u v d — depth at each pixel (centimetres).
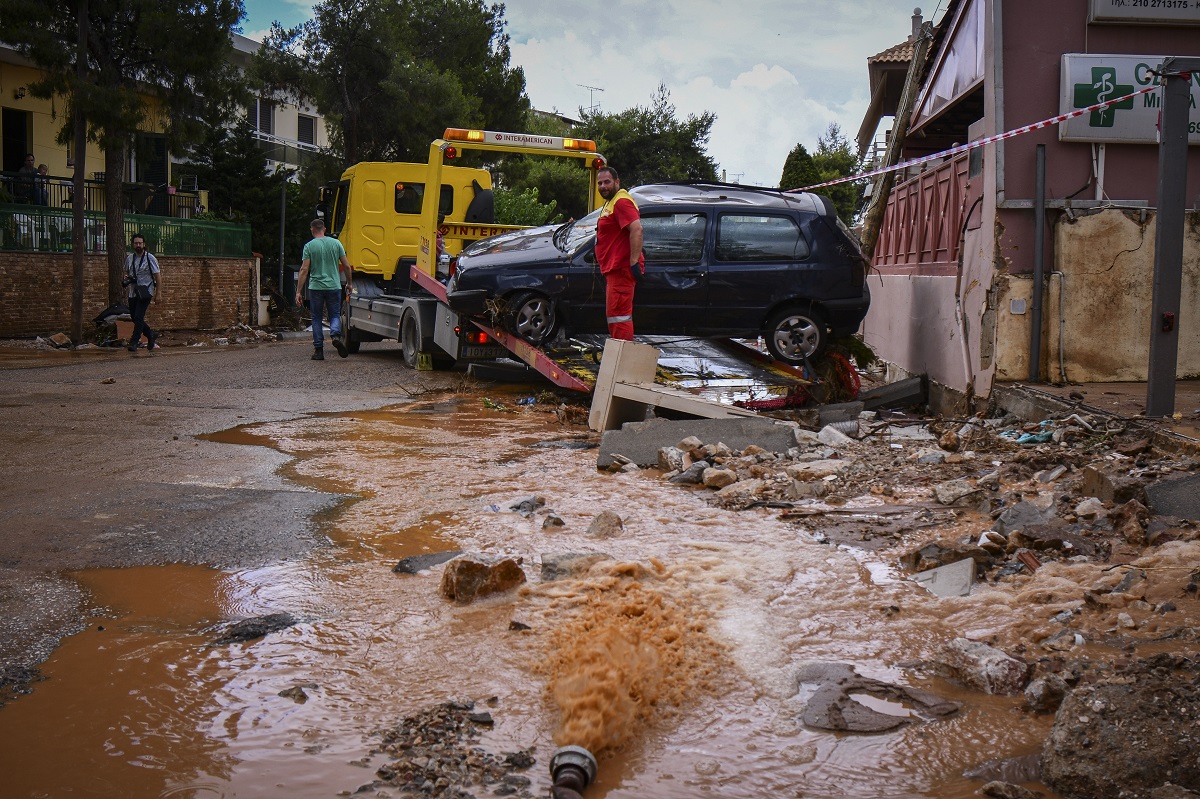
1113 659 355
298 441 833
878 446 812
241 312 2714
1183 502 528
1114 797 267
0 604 419
